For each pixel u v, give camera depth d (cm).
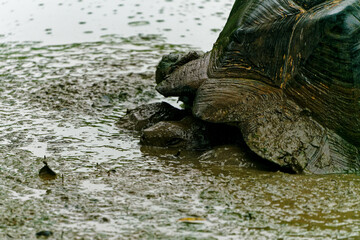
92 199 1823
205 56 2470
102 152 2283
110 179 1994
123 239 1573
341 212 1733
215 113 2194
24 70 3350
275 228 1634
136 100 2923
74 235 1591
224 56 2341
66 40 3959
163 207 1764
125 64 3459
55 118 2658
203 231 1617
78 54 3662
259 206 1770
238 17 2428
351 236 1592
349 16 2125
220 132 2359
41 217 1698
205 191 1881
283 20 2250
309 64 2162
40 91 2997
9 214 1716
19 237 1577
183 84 2398
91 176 2022
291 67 2189
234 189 1895
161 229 1628
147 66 3431
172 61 2700
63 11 4559
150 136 2347
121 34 4081
